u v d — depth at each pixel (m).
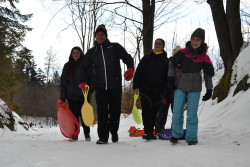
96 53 4.32
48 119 62.84
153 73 4.54
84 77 4.56
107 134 4.16
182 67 3.89
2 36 12.35
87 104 4.38
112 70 4.27
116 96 4.30
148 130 4.57
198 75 3.83
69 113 5.00
